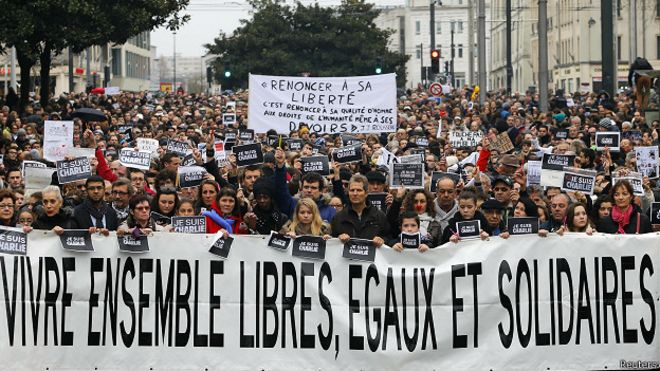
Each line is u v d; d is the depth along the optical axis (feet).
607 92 141.69
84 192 46.37
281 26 285.23
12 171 54.29
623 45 329.31
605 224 43.65
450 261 37.78
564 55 385.09
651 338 38.42
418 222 38.04
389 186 49.24
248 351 37.45
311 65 287.07
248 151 50.67
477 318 37.81
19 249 36.81
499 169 51.47
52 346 36.94
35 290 36.88
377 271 37.58
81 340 37.04
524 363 37.96
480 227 39.88
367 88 71.97
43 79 145.89
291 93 72.28
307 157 51.31
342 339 37.55
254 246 37.47
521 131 92.99
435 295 37.70
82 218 40.40
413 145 76.95
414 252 37.68
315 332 37.50
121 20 140.46
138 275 37.22
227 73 231.09
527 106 166.91
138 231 37.14
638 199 50.03
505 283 37.91
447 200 42.16
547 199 48.67
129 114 131.95
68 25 133.28
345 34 286.66
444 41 615.98
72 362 37.01
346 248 37.50
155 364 37.27
